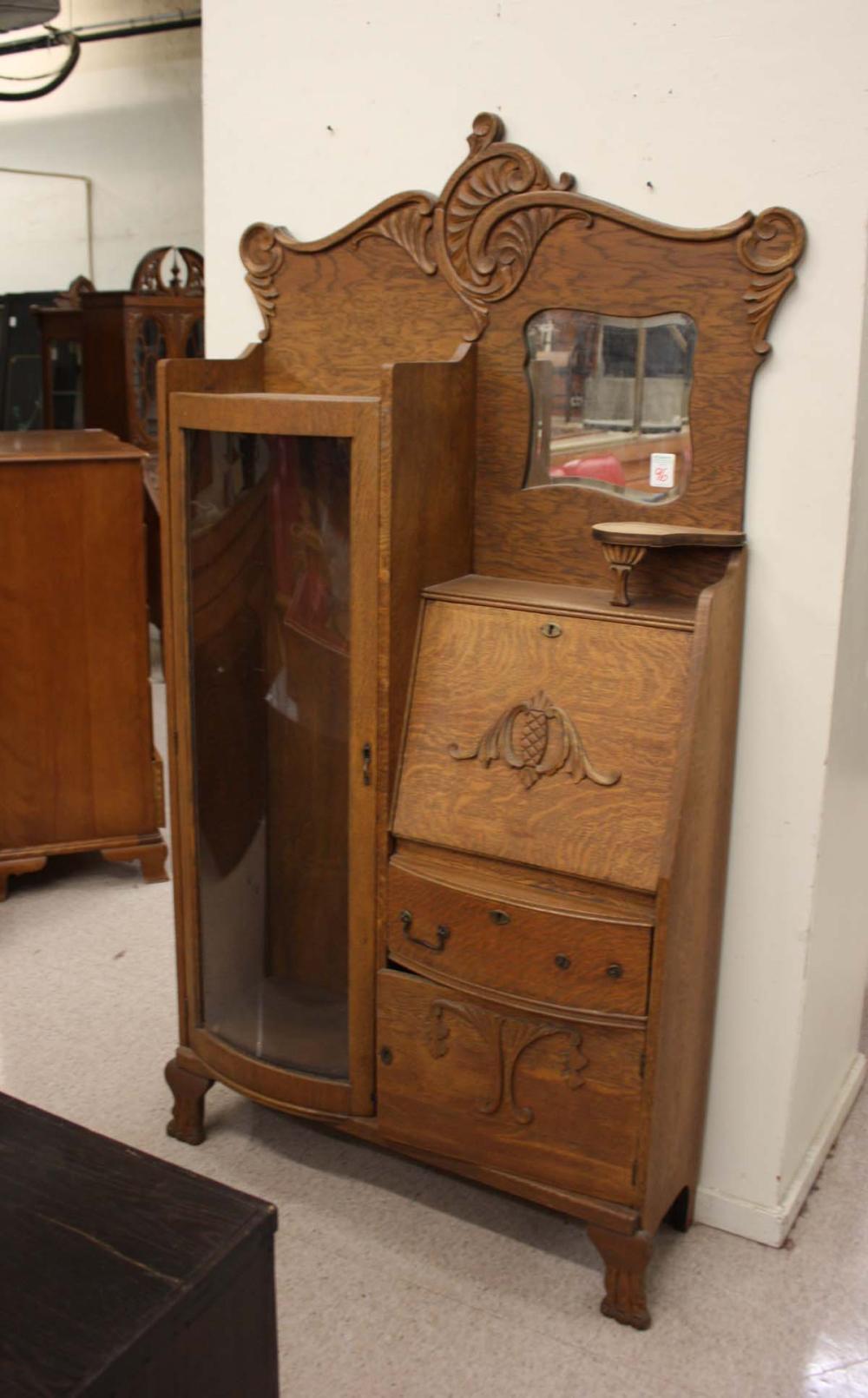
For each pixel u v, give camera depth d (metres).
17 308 6.77
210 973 2.13
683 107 1.71
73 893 3.21
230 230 2.13
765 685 1.84
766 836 1.89
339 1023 1.99
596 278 1.82
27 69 6.94
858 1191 2.13
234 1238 1.09
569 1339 1.79
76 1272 1.04
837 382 1.69
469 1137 1.87
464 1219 2.03
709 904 1.85
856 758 2.03
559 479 1.93
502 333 1.90
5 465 2.85
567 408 1.90
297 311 2.08
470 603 1.85
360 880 1.89
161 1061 2.45
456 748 1.81
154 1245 1.08
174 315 5.41
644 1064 1.70
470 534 2.00
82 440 3.22
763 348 1.72
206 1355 1.07
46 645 3.00
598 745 1.72
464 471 1.95
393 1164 2.17
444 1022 1.84
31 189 7.01
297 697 1.92
